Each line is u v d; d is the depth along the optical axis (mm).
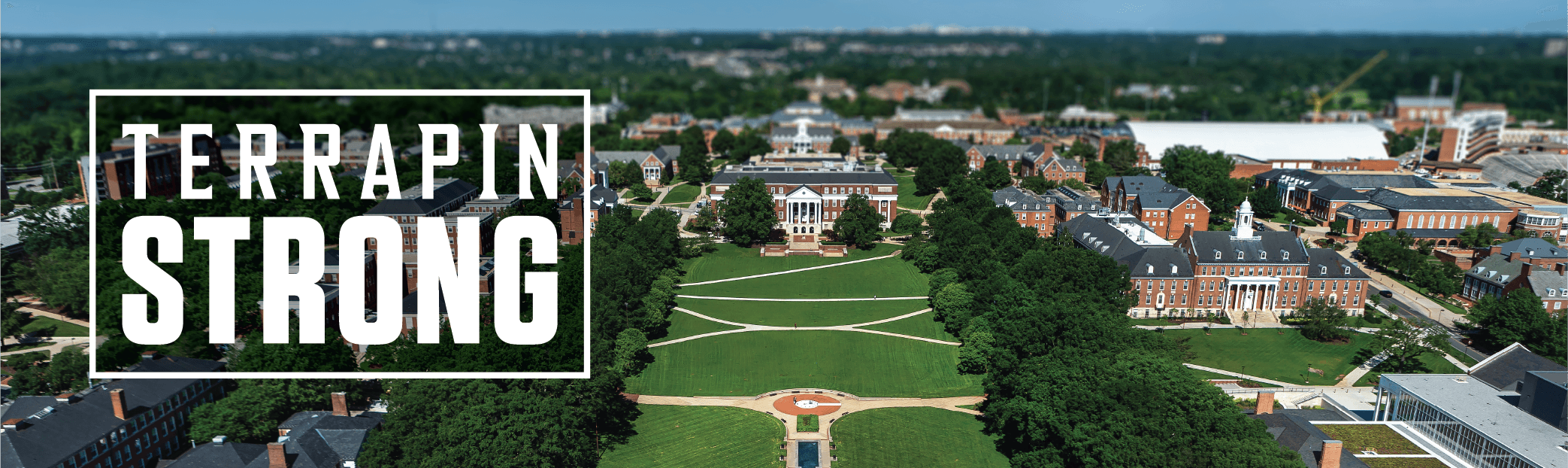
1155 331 170625
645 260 195250
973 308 170750
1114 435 106562
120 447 115375
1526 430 112625
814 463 123188
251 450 112438
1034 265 175250
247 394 119062
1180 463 101062
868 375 154500
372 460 107250
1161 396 113438
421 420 111562
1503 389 126062
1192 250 183500
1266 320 180625
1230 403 114062
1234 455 100500
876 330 176125
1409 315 184375
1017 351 140750
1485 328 167375
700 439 130500
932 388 149125
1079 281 171625
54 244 194000
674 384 150750
